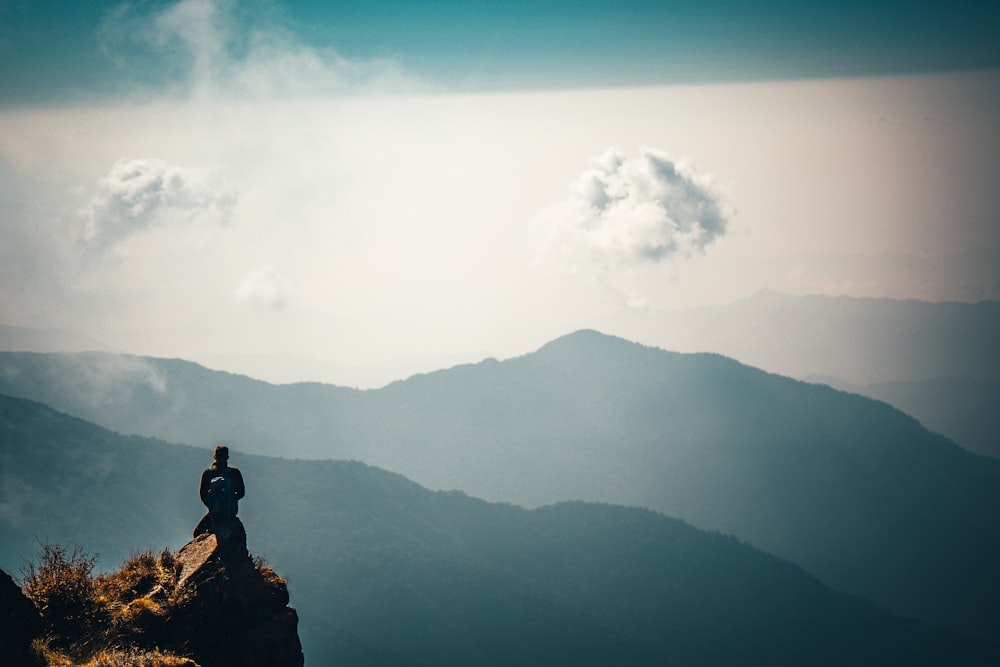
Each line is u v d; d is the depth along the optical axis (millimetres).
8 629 11953
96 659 12312
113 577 14391
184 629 13664
